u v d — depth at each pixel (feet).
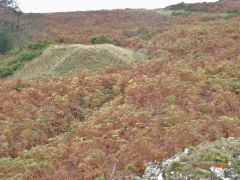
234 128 25.57
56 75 57.67
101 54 67.36
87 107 38.78
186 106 33.47
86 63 62.85
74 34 103.76
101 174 19.31
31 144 26.11
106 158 22.07
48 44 79.92
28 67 65.87
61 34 103.24
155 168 19.25
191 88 39.42
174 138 24.12
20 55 73.31
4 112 33.53
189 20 116.16
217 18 109.29
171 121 29.17
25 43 93.76
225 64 48.55
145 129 27.22
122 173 19.65
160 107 34.19
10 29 94.73
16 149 24.85
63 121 32.73
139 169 20.18
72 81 46.37
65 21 131.64
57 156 22.53
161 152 21.97
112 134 26.84
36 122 30.22
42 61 67.31
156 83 42.42
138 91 39.73
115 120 30.73
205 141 22.16
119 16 145.07
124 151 22.98
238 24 81.61
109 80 47.85
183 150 22.06
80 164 20.31
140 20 136.05
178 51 68.49
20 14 85.56
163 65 55.83
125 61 66.80
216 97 35.55
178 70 48.47
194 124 26.27
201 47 66.03
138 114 30.96
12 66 66.90
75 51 68.18
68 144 25.54
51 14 142.00
